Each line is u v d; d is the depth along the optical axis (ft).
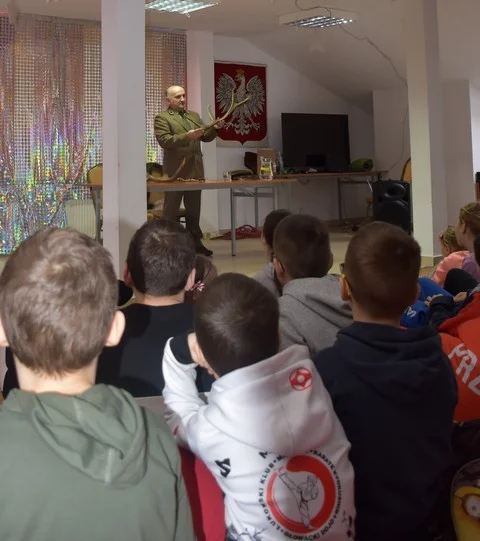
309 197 30.22
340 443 3.44
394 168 29.37
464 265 8.66
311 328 5.39
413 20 18.40
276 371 3.32
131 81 13.25
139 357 4.89
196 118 20.58
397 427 3.74
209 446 3.23
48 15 22.27
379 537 3.78
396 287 4.11
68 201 23.13
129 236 13.51
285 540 3.20
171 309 5.08
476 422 4.42
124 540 2.43
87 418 2.37
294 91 29.25
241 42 27.32
